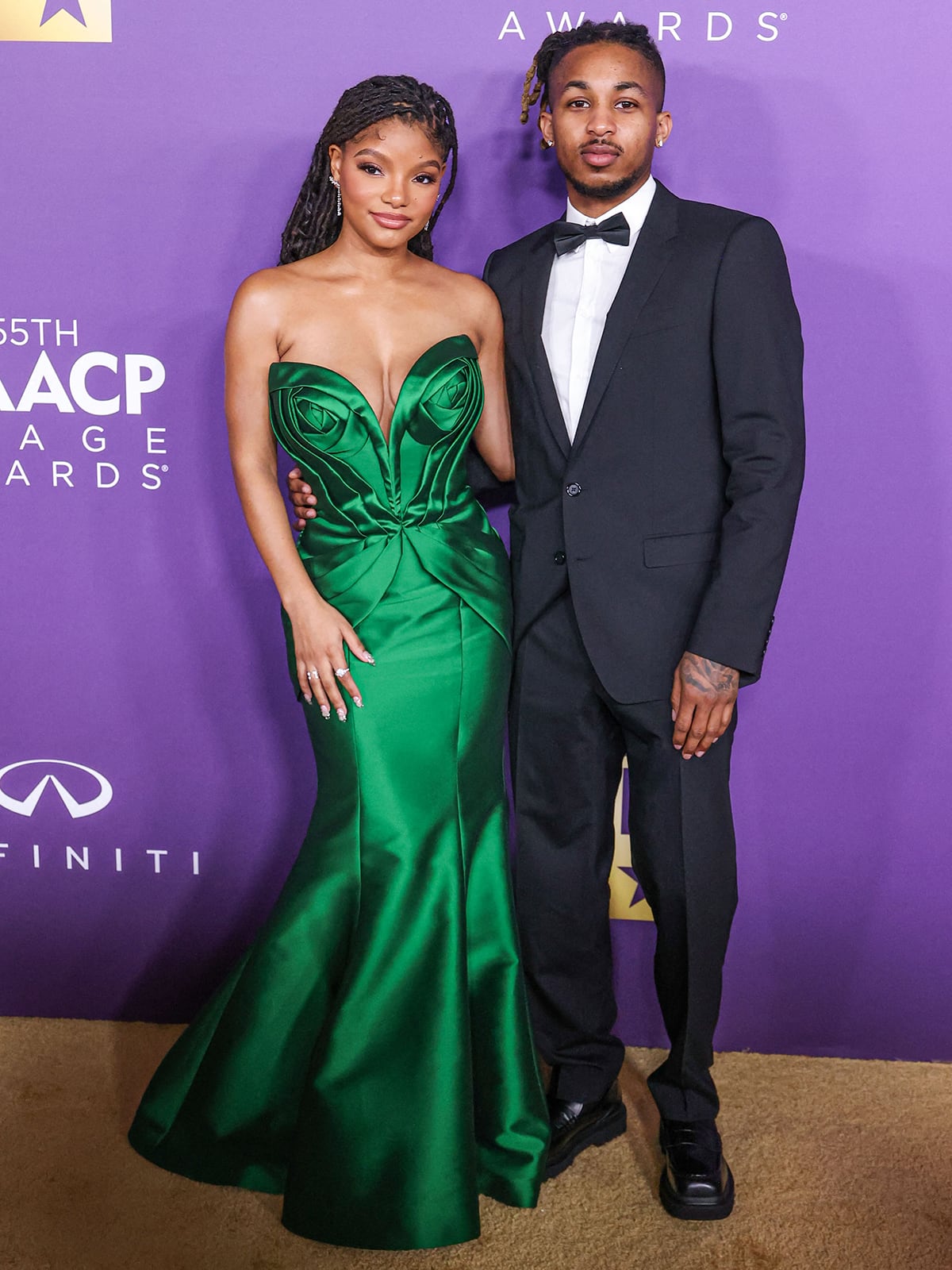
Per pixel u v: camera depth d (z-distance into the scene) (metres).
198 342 2.11
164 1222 1.77
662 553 1.75
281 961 1.81
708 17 1.94
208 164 2.05
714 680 1.67
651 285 1.73
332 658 1.73
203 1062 1.86
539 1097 1.86
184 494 2.17
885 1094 2.14
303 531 1.87
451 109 1.82
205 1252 1.71
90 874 2.32
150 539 2.19
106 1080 2.12
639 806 1.83
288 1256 1.71
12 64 2.03
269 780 2.26
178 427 2.14
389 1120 1.73
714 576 1.68
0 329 2.13
